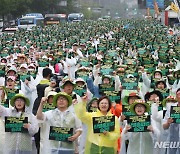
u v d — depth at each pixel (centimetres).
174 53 3847
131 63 3005
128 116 1453
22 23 10869
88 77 2434
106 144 1448
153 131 1451
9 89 1942
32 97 2189
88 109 1664
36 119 1479
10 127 1473
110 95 1955
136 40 5612
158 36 6381
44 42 5416
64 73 2983
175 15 10550
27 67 2684
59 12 18012
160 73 2411
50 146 1455
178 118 1484
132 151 1462
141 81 2514
